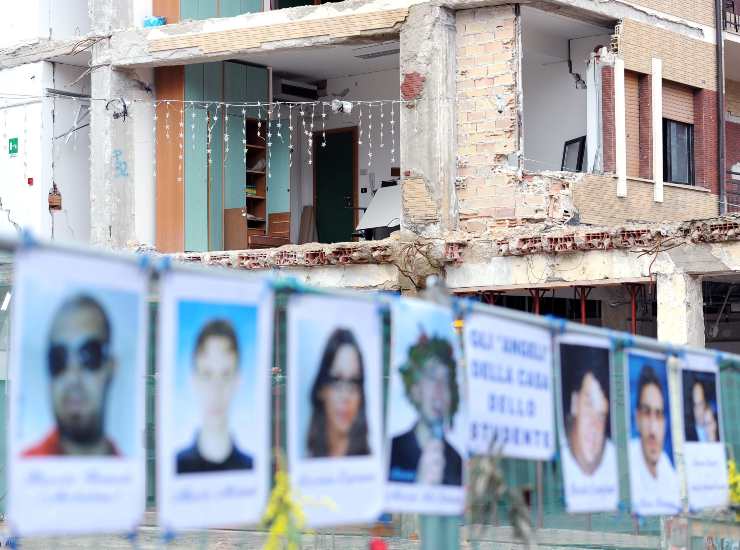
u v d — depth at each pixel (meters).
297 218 27.36
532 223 20.08
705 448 8.51
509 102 20.31
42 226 25.06
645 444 7.69
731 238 17.48
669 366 8.19
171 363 4.89
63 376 4.48
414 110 20.88
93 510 4.60
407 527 13.44
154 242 24.38
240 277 5.20
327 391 5.60
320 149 27.34
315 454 5.51
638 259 18.39
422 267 20.38
